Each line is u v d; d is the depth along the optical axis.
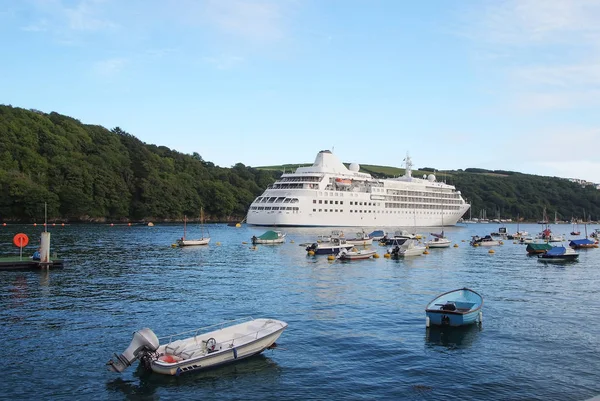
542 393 21.69
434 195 180.25
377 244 107.50
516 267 68.69
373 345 28.17
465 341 29.23
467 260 77.88
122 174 182.62
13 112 173.62
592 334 31.12
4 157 151.88
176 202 193.12
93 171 166.25
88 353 26.17
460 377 23.45
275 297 42.25
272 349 27.16
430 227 179.50
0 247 79.25
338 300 41.28
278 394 21.34
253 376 23.27
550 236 126.69
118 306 37.44
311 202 144.75
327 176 150.75
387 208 161.75
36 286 45.16
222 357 24.38
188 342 25.33
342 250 76.94
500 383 22.75
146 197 182.12
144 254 76.88
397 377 23.36
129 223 172.62
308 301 40.66
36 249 76.62
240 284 49.12
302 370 24.09
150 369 23.56
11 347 26.95
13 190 141.50
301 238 116.19
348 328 31.78
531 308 39.06
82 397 20.89
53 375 23.14
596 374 24.05
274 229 141.62
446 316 31.58
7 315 33.97
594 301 42.28
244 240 113.81
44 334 29.47
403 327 32.25
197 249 89.00
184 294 42.97
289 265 66.88
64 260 64.75
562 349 27.91
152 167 195.62
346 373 23.78
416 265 69.38
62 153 168.00
